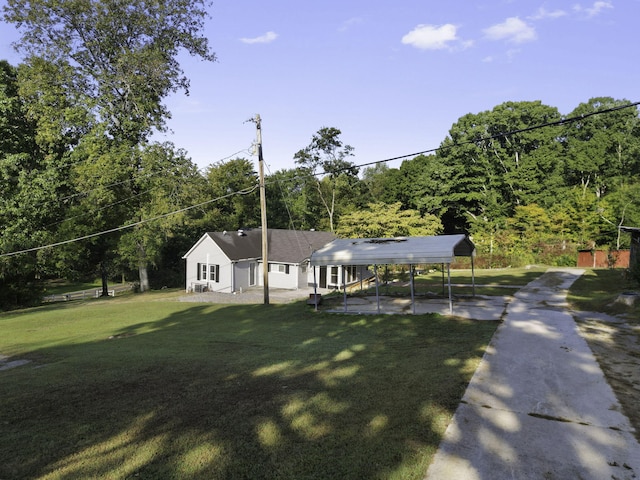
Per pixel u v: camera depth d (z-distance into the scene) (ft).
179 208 118.21
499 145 176.14
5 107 96.12
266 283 76.33
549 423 20.12
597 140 166.40
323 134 181.78
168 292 120.98
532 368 28.55
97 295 138.10
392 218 134.41
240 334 47.29
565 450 17.60
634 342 34.76
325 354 34.65
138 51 111.24
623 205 131.34
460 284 85.87
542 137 169.07
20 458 17.42
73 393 26.35
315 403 22.47
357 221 138.00
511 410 21.59
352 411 21.33
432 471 15.89
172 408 22.63
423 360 31.12
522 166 164.96
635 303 46.98
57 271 110.52
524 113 171.94
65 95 107.45
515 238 141.18
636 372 27.32
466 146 173.27
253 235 125.49
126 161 112.16
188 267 119.96
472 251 67.62
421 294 72.54
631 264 86.48
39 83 102.42
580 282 81.30
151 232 120.57
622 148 165.37
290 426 19.63
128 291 144.66
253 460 16.62
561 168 169.17
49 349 45.21
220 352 37.37
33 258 99.86
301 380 26.94
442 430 19.17
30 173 100.99
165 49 117.80
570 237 139.13
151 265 158.20
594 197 140.77
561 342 35.27
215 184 164.25
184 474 15.71
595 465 16.43
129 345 43.04
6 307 105.50
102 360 35.65
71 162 109.29
